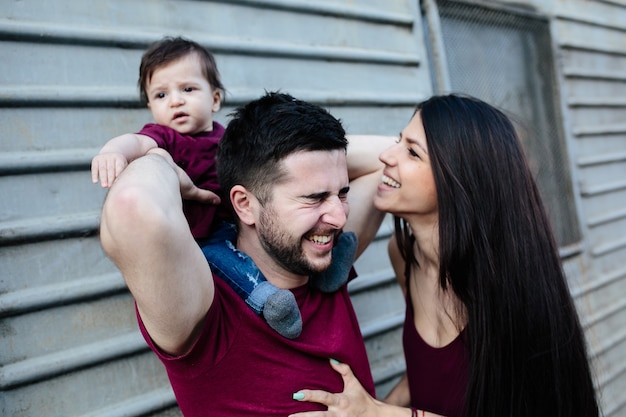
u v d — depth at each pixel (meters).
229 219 1.36
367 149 1.66
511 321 1.45
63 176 1.54
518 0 3.38
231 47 1.96
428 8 2.81
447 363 1.56
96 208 1.59
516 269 1.47
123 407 1.57
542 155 3.46
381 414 1.28
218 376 1.10
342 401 1.20
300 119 1.13
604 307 3.63
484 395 1.44
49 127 1.53
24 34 1.49
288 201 1.13
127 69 1.70
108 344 1.56
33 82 1.51
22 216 1.46
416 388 1.66
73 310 1.53
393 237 1.92
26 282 1.45
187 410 1.17
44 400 1.46
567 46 3.67
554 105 3.56
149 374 1.65
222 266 1.16
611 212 3.87
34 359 1.44
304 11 2.23
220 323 1.09
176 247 0.90
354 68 2.40
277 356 1.13
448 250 1.44
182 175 1.15
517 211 1.49
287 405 1.13
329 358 1.22
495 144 1.48
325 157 1.14
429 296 1.65
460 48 3.05
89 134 1.61
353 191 1.63
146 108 1.74
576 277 3.46
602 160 3.81
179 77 1.38
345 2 2.40
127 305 1.63
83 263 1.55
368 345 2.30
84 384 1.53
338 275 1.31
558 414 1.51
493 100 3.20
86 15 1.63
